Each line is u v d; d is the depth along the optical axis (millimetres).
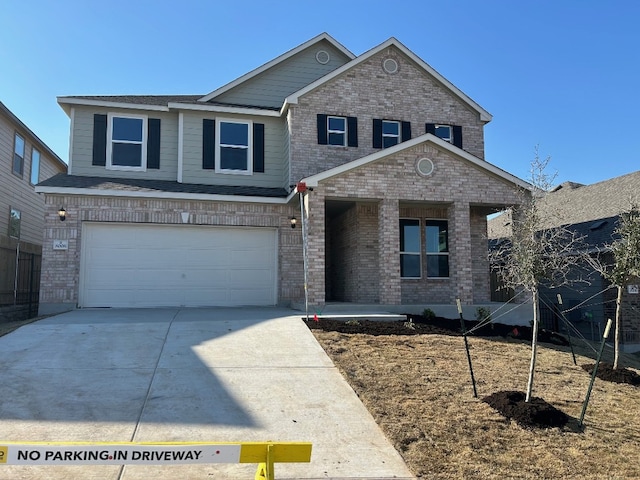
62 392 6348
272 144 16156
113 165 15133
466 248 13242
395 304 12680
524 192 12781
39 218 21453
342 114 15625
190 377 7043
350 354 8328
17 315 15938
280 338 9172
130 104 15195
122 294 13633
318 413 6004
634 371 8883
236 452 3336
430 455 5125
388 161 13039
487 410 6336
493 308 13008
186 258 14109
